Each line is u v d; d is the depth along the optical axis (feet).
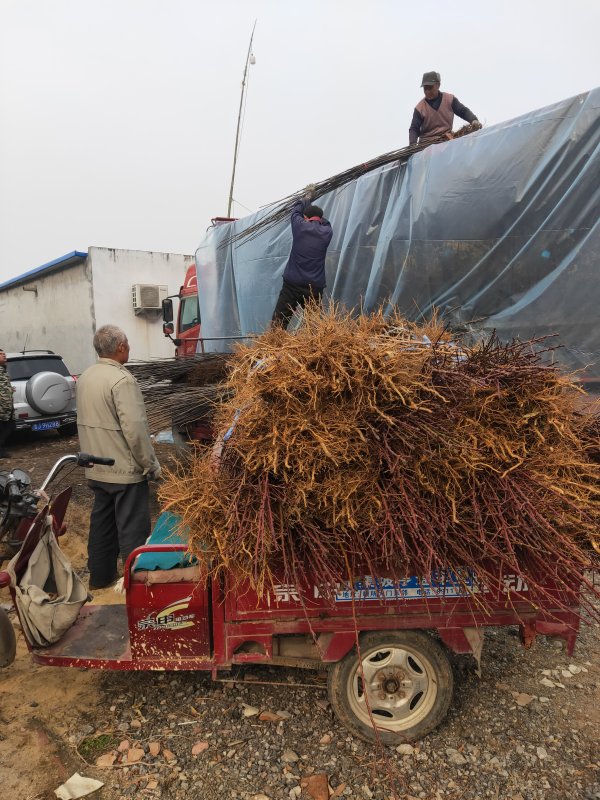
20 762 7.25
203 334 23.85
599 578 8.08
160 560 7.67
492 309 12.47
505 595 7.09
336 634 7.17
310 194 16.16
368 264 15.38
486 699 8.53
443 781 6.95
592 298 11.00
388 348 6.98
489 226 12.37
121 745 7.53
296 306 15.38
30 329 57.98
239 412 7.13
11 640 8.33
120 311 46.39
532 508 6.38
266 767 7.18
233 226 21.17
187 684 8.91
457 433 6.66
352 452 6.40
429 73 17.81
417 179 13.88
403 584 6.95
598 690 8.76
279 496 6.37
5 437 23.75
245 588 7.06
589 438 7.52
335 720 8.04
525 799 6.68
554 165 11.42
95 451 11.02
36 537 8.07
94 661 7.60
